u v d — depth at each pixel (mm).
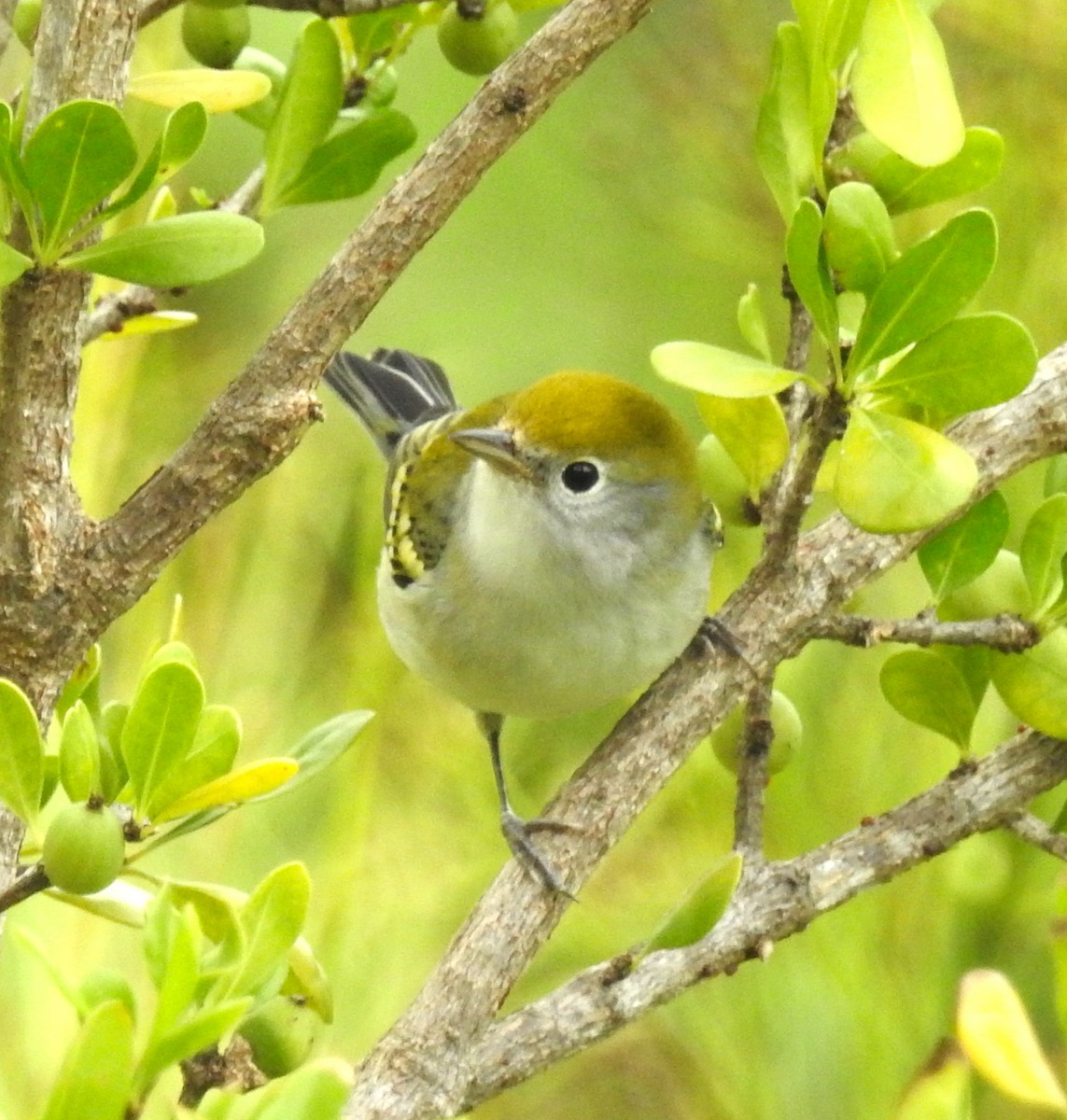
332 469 9078
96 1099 2865
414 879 8125
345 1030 7617
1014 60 8109
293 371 4082
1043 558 4848
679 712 5242
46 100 3916
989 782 4918
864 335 4219
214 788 3807
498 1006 4582
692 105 8602
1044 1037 7273
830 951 7434
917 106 3818
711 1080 7566
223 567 8352
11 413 3961
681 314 9320
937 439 4254
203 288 9438
